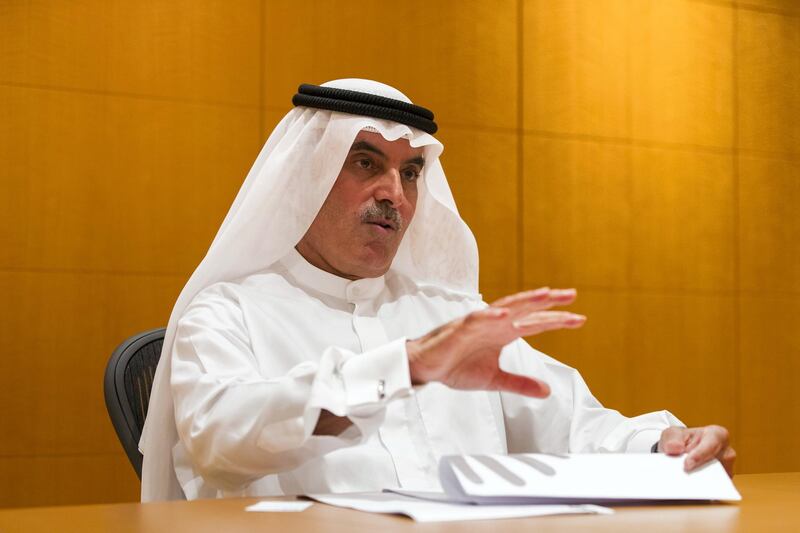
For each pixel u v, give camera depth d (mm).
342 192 2471
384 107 2475
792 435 6496
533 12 5938
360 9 5488
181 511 1384
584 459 1508
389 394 1486
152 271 4996
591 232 6012
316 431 1669
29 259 4805
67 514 1355
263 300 2363
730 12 6512
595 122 6074
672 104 6305
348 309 2516
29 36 4852
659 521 1254
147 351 2881
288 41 5320
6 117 4797
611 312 6031
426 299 2672
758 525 1224
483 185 5746
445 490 1423
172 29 5094
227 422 1739
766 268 6508
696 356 6250
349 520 1260
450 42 5707
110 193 4945
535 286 5848
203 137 5121
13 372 4762
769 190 6555
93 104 4938
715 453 1590
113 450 4895
